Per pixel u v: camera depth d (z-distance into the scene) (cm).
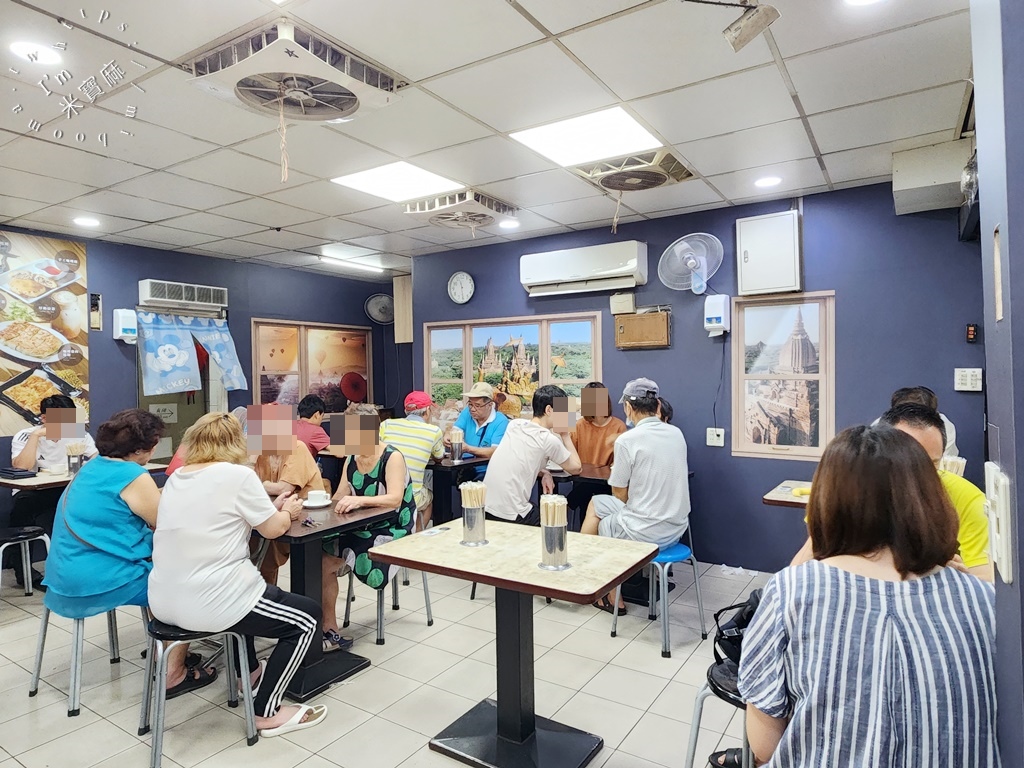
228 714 245
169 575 208
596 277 459
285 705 247
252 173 336
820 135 295
